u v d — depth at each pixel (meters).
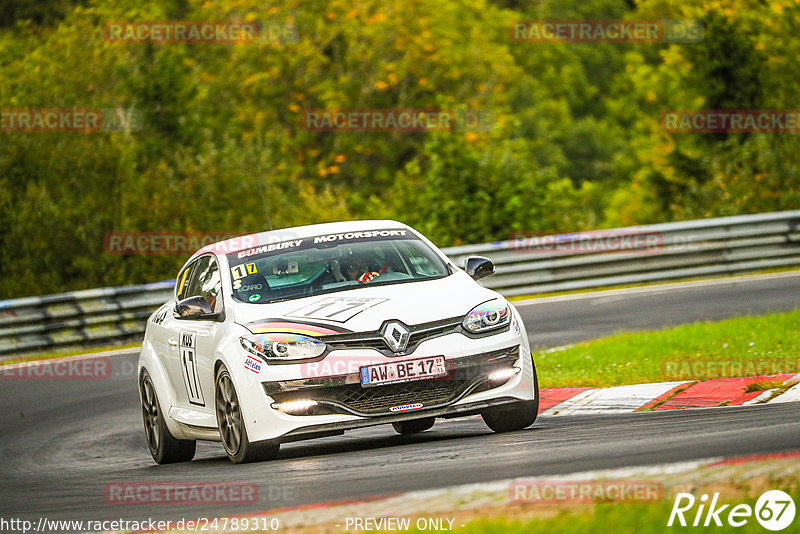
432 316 27.12
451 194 95.81
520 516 16.64
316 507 19.47
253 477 24.81
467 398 26.86
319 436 26.86
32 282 88.56
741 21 113.62
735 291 61.84
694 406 31.05
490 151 98.06
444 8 155.75
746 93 113.94
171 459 33.03
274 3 143.62
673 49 116.00
